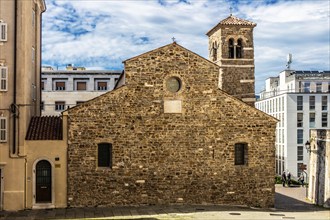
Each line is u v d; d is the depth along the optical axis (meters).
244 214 31.38
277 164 85.94
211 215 30.58
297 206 39.41
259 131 35.06
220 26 43.34
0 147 32.44
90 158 33.34
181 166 34.22
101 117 33.56
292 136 80.81
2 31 32.75
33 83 37.62
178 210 32.16
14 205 32.34
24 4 33.06
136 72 34.03
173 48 34.44
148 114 34.06
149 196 33.81
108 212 31.44
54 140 33.09
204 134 34.53
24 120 32.81
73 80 69.25
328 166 39.66
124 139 33.75
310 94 81.56
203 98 34.66
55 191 32.97
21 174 32.56
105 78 69.69
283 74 100.75
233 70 43.28
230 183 34.59
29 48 34.84
